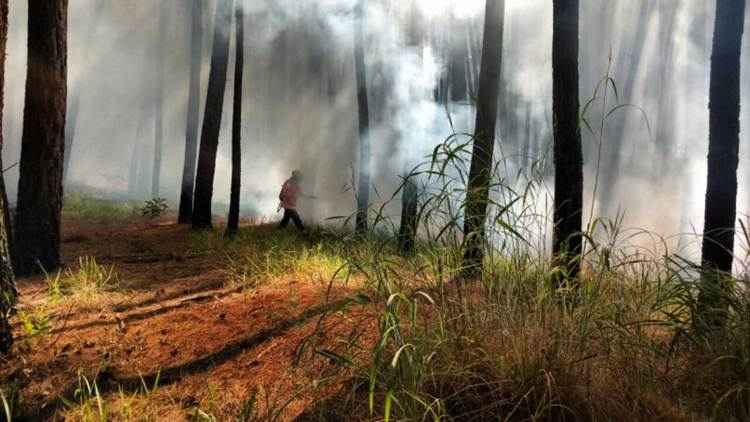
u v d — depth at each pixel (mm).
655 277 4109
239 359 3986
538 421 2988
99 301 5785
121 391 3547
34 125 7316
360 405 3174
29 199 7324
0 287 4289
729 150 4438
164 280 7176
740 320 3500
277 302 5129
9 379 3871
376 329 4008
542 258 3973
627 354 3412
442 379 3152
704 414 3143
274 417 3107
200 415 3191
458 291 3676
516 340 3285
